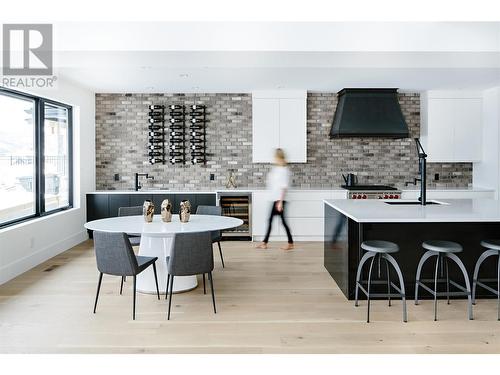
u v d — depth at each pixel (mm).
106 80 5906
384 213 3746
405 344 2979
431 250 3480
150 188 7152
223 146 7109
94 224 4125
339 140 7094
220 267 5113
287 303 3840
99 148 7090
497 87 6398
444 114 6785
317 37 3953
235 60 4332
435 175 7164
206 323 3371
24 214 5215
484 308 3676
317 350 2891
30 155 5363
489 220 3451
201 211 5160
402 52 4004
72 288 4242
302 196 6562
